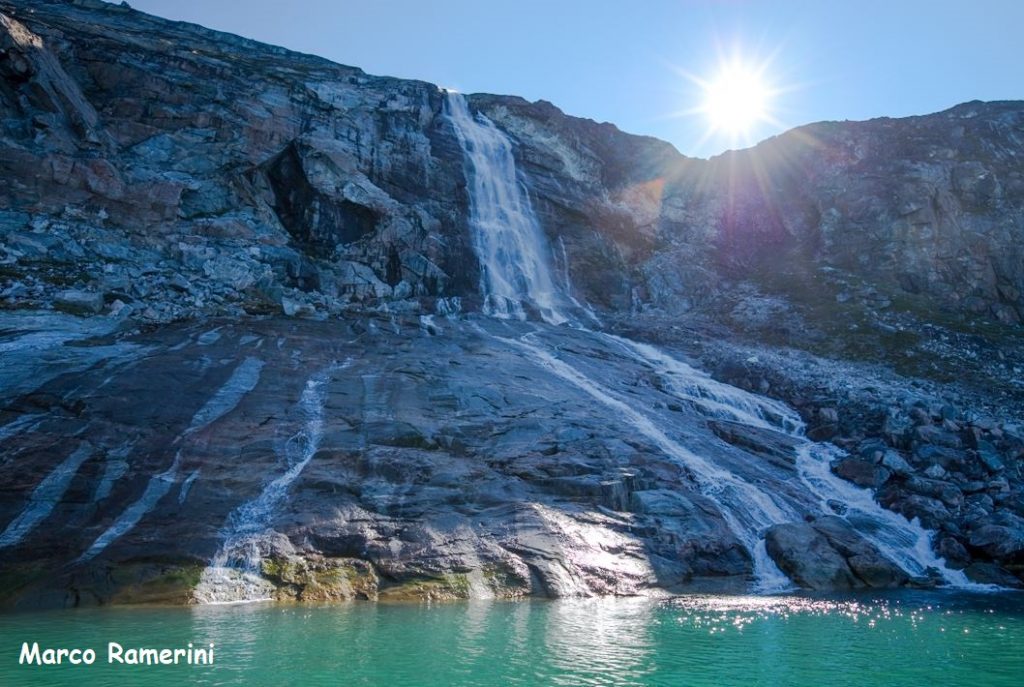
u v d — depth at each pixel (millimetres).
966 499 22500
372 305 31453
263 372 21453
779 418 27859
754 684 9383
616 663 10211
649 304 42344
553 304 38438
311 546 15578
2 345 19766
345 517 16328
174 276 26781
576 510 18000
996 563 19531
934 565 19484
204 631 11602
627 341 34750
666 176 49344
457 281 35406
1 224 25016
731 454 23359
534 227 40656
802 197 49062
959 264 42500
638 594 16141
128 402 18172
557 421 21672
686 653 10898
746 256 47594
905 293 41344
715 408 27281
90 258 25719
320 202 33156
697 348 35250
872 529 20359
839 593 17031
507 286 37469
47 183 26875
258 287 28484
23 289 22734
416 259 34219
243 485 16688
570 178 43750
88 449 16453
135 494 15805
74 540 14547
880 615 14164
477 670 9719
